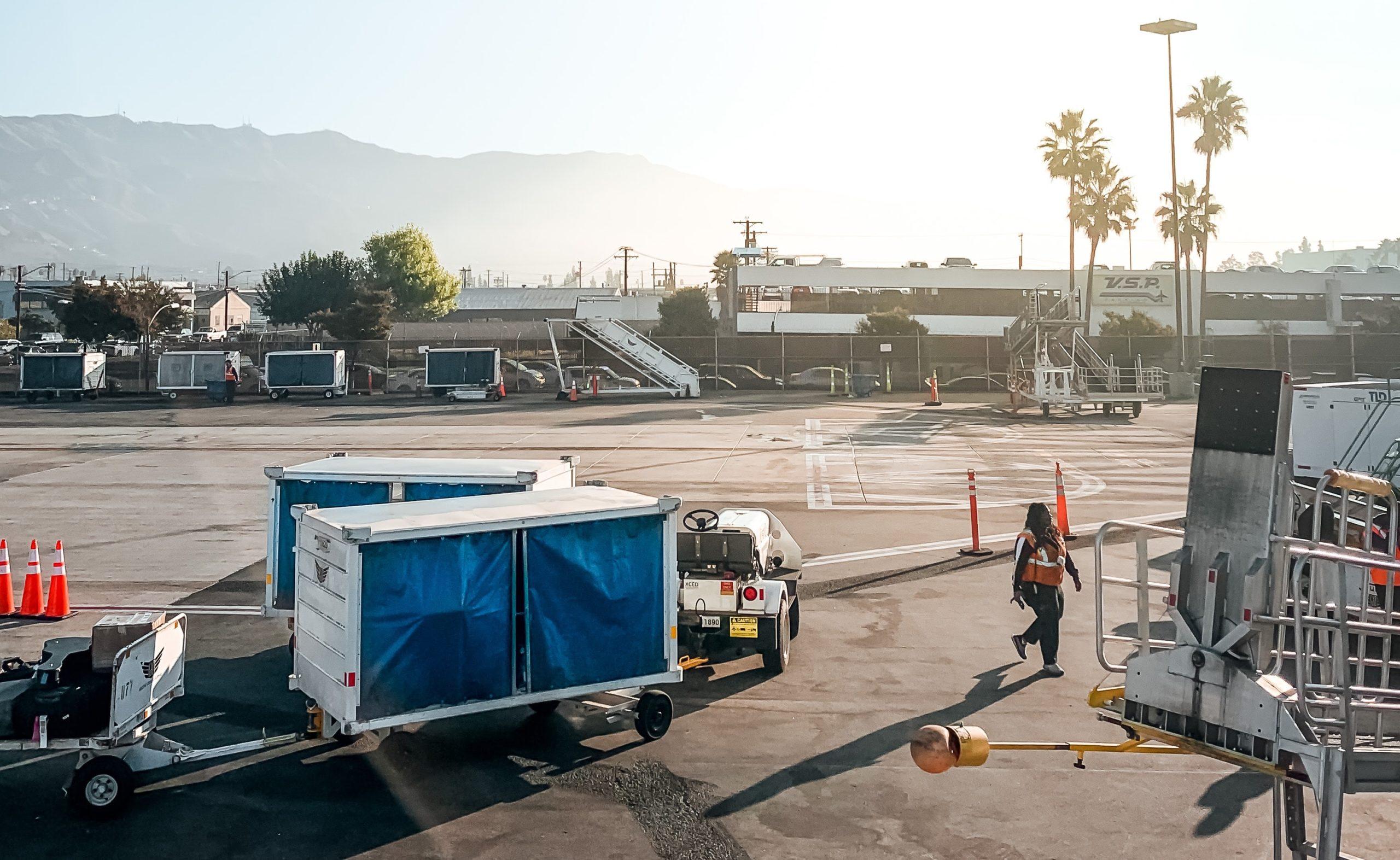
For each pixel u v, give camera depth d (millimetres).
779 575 14078
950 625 12281
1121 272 72125
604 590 8492
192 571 15180
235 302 137625
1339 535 5531
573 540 8352
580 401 46844
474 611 7941
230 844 6926
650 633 8727
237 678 10422
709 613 10406
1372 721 5195
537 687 8219
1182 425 36219
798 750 8555
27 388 47906
